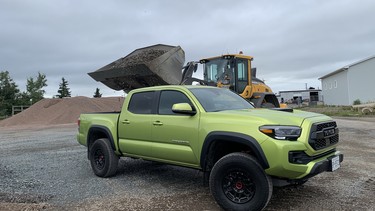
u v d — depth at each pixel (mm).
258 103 14898
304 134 4664
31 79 66000
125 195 5891
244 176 4770
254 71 17641
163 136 5965
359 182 6359
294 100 64562
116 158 7215
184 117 5691
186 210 5059
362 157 8711
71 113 28875
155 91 6457
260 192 4590
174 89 6133
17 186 6594
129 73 10742
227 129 4988
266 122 4719
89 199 5691
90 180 7035
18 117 29234
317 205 5109
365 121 20172
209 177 5254
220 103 5957
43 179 7172
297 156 4578
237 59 14516
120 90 12141
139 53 12359
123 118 6883
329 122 5215
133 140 6633
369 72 40312
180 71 12039
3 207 5281
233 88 14383
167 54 11156
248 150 5109
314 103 55625
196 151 5414
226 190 4918
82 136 8094
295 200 5363
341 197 5477
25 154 10656
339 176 6816
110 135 7074
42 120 28438
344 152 9469
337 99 46500
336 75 46406
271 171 4547
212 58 14969
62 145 12656
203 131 5297
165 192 6043
